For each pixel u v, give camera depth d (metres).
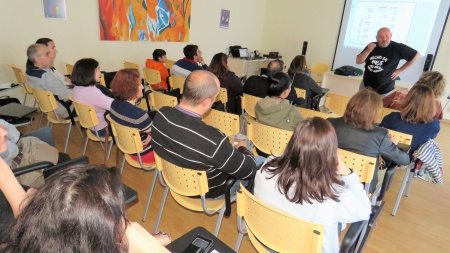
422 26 5.20
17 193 0.82
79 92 2.43
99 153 2.99
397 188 2.66
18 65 3.83
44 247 0.47
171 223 2.06
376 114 1.63
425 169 2.16
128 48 4.90
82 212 0.47
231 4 6.39
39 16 3.84
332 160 1.03
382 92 3.64
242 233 1.37
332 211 1.04
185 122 1.39
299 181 1.03
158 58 4.34
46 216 0.48
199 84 1.40
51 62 3.24
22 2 3.67
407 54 3.42
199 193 1.48
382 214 2.26
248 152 1.69
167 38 5.39
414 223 2.19
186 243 0.91
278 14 7.05
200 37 6.02
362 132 1.66
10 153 1.43
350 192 1.07
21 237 0.49
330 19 6.26
